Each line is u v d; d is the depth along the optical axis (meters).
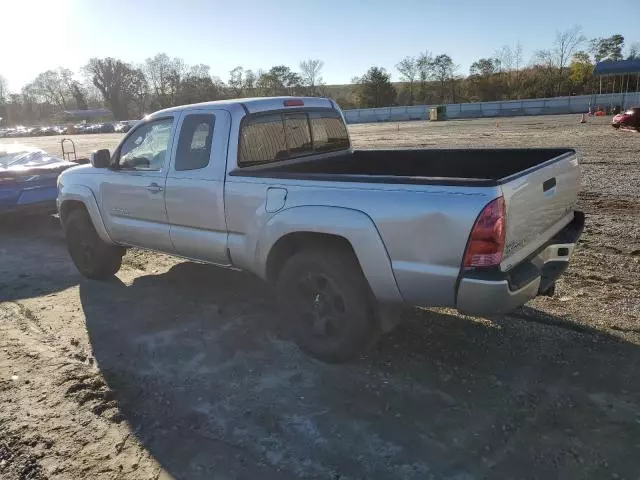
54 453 3.11
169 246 5.05
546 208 3.69
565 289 5.27
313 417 3.36
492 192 3.07
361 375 3.82
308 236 3.93
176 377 3.91
